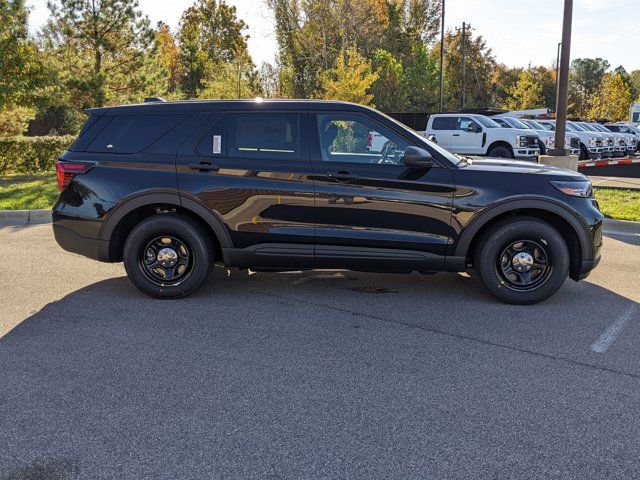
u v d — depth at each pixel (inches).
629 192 496.4
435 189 208.4
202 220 225.0
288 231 213.9
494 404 139.4
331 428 128.3
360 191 209.3
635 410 136.6
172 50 2640.3
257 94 1386.6
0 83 674.2
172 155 218.8
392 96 1604.3
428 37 2240.4
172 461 115.8
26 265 274.1
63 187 224.7
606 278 254.1
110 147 224.1
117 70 898.7
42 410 135.9
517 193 207.0
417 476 111.0
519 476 111.0
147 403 139.6
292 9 1471.5
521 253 212.2
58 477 110.7
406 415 134.1
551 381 152.0
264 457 117.3
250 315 204.2
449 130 810.8
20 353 169.6
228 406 138.3
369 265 214.2
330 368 159.9
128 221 227.0
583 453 118.7
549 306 214.4
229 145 217.8
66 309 209.9
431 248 211.2
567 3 459.5
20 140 743.1
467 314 205.6
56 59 839.1
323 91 1400.1
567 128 1012.5
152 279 220.7
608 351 172.4
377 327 192.4
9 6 674.2
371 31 1642.5
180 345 176.4
